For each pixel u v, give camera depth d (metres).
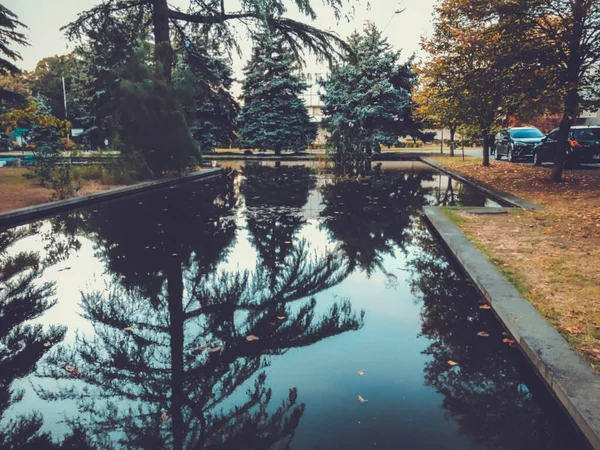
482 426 2.96
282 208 12.58
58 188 13.34
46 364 3.94
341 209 12.27
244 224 10.27
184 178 20.05
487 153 23.05
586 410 2.76
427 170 24.47
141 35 22.16
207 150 41.03
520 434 2.86
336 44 22.66
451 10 16.06
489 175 18.77
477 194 14.62
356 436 2.86
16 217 10.69
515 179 16.67
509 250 6.83
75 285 6.06
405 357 3.96
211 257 7.44
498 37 15.20
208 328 4.66
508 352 3.99
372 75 35.84
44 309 5.22
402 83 36.41
